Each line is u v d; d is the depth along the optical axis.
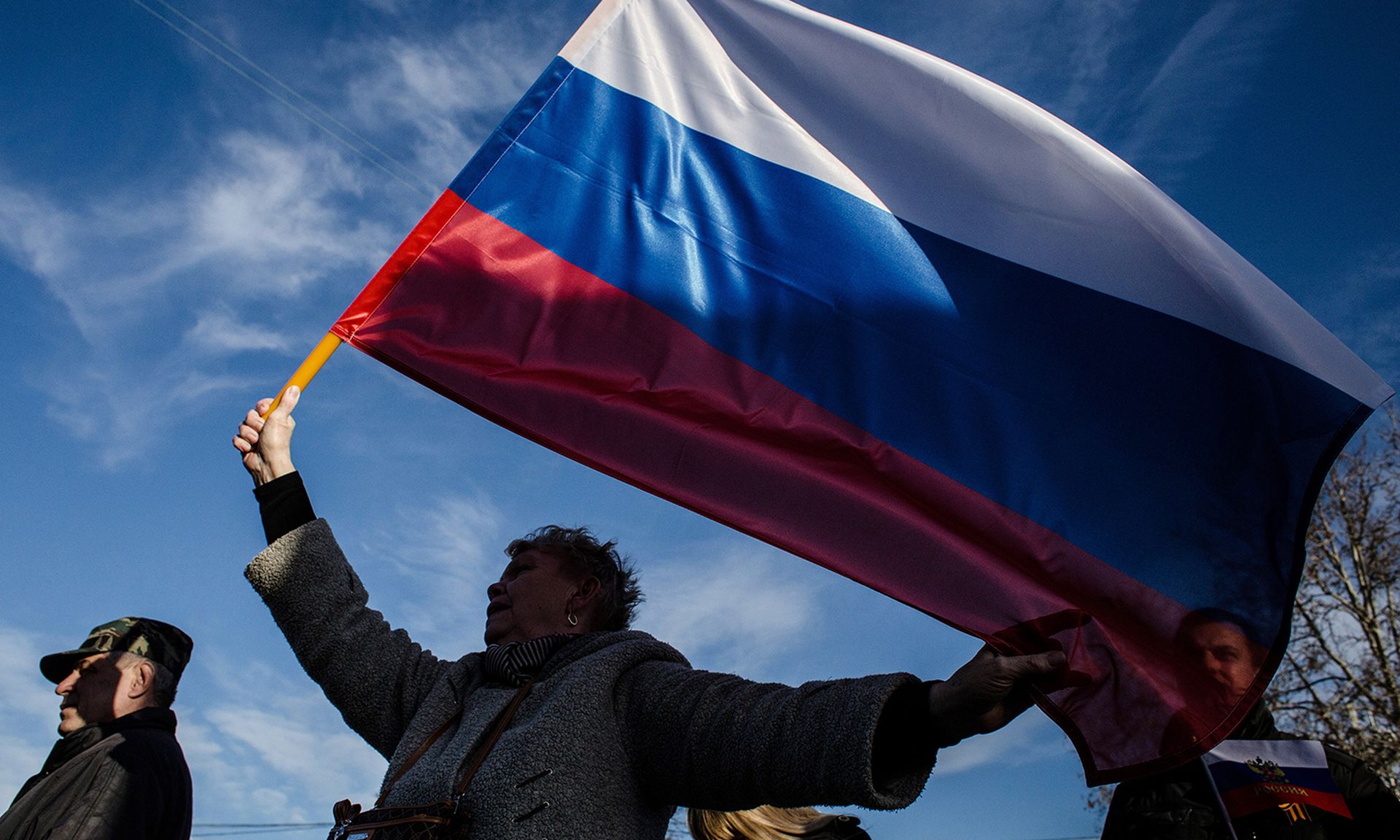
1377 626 11.85
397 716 2.90
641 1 3.77
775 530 2.96
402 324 3.31
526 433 3.16
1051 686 2.59
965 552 2.84
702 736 2.34
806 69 3.59
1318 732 11.48
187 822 3.63
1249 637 2.64
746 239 3.38
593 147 3.57
